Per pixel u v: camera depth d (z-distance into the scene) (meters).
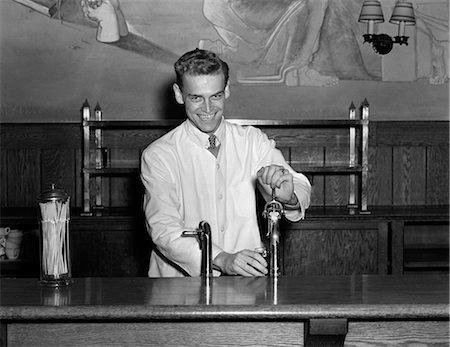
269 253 2.52
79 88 4.94
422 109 5.01
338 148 4.99
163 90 4.95
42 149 4.95
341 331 1.94
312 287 2.19
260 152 2.83
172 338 1.99
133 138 4.96
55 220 2.20
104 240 4.50
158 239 2.54
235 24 4.92
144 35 4.92
